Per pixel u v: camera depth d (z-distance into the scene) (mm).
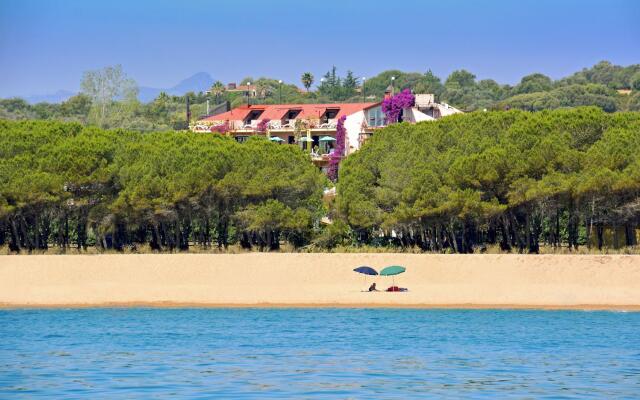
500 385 133625
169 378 137000
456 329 181625
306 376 138875
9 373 140500
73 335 175000
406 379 137375
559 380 136875
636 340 170125
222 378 137125
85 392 127875
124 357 153375
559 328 182875
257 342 167500
